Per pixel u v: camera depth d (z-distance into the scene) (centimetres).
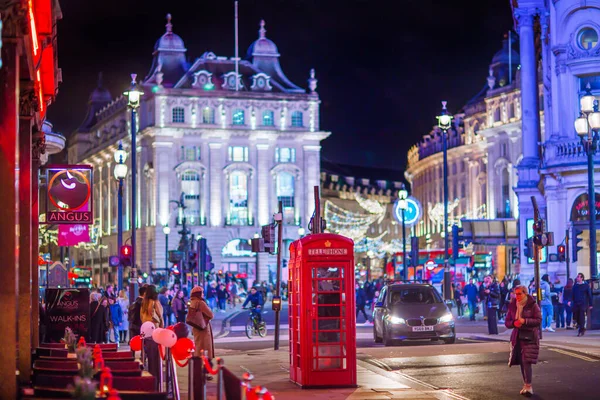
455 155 12219
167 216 11419
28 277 1606
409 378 2047
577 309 3250
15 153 1270
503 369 2183
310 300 1862
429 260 7238
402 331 3000
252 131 11731
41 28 1465
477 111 11394
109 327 3609
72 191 2191
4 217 1264
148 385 1173
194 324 2000
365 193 15762
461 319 4850
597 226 4631
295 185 11975
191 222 11544
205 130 11556
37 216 1923
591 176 3309
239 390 919
